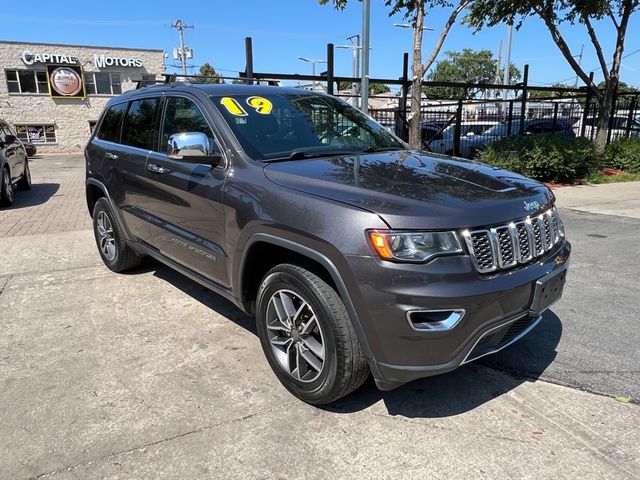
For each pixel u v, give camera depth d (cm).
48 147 3738
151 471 240
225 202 321
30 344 370
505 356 352
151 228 425
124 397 301
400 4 1165
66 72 3688
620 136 1730
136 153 439
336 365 264
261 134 348
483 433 268
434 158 359
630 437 263
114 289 483
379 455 252
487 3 1322
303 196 274
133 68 3900
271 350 308
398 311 239
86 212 914
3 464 245
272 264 318
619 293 470
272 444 260
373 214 245
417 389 311
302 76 1123
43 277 519
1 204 972
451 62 5709
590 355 352
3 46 3503
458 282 241
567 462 245
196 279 381
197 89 383
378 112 1327
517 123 1602
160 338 379
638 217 832
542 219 291
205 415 283
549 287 284
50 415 283
